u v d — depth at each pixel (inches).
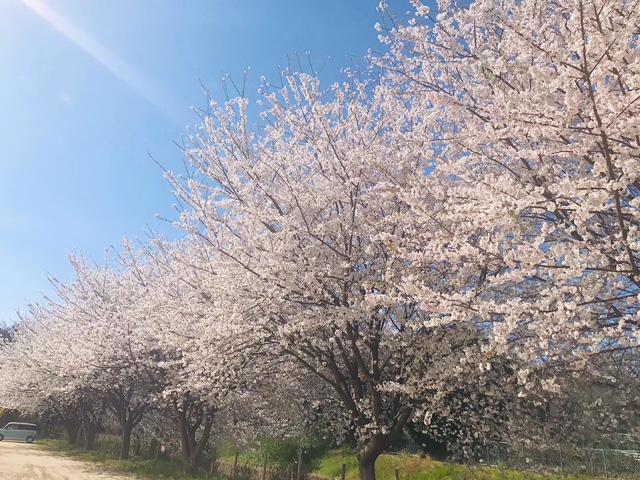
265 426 703.7
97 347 676.1
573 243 208.2
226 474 735.1
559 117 202.7
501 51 231.8
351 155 348.8
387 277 281.3
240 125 388.8
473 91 279.6
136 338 629.0
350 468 703.1
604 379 318.0
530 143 256.7
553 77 211.0
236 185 375.9
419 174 299.4
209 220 390.0
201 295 465.1
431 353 345.4
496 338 206.4
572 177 237.0
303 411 588.4
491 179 207.0
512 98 213.2
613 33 182.1
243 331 368.5
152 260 655.1
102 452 1073.5
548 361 278.4
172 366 650.2
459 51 280.8
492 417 374.6
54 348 797.9
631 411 335.0
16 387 1063.6
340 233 364.2
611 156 196.4
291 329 352.5
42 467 783.7
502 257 215.3
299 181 379.6
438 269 329.7
